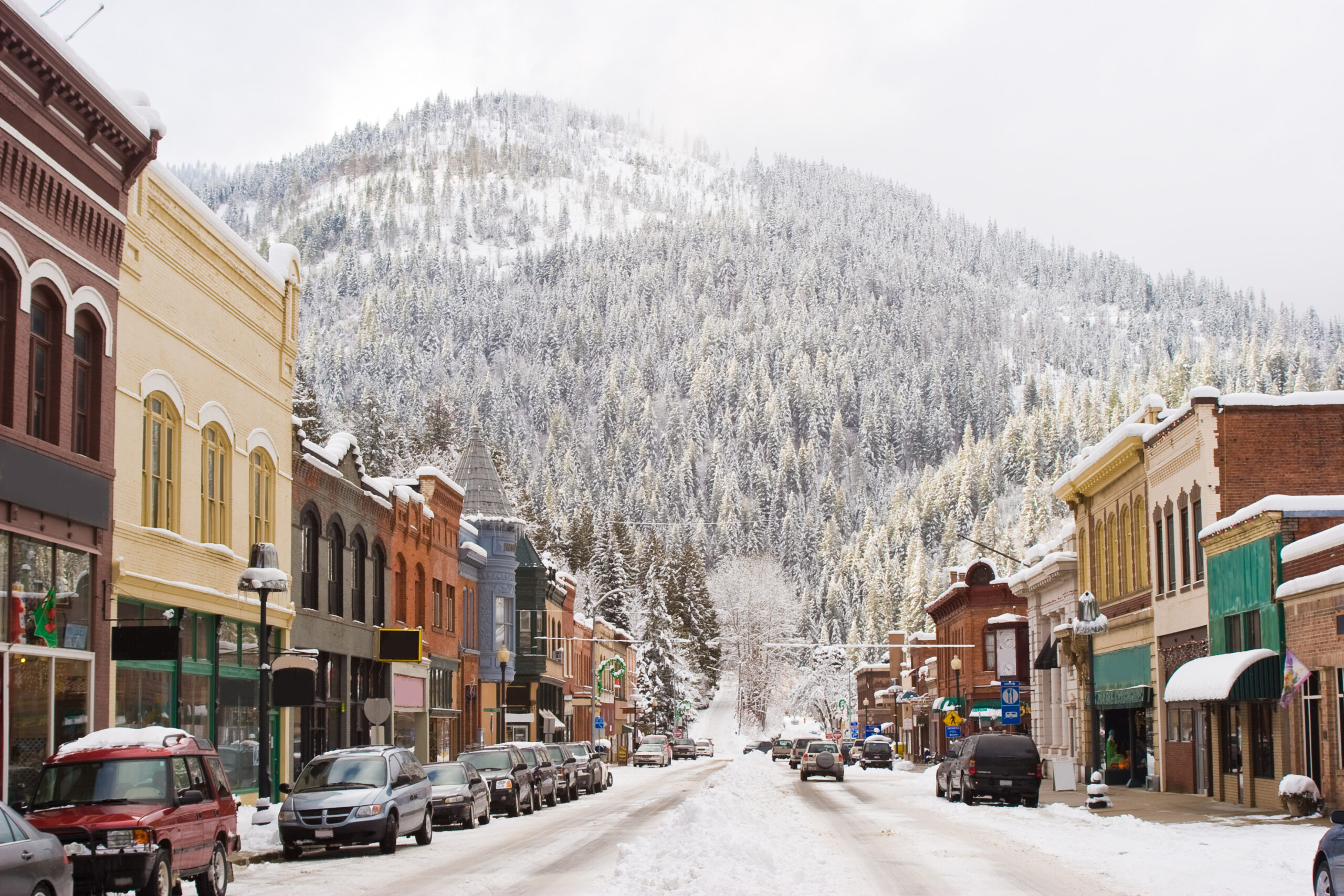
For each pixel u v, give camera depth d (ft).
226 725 100.73
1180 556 123.75
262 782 83.41
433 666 163.73
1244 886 55.06
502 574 197.67
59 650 73.97
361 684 136.15
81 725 76.69
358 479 135.13
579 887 57.16
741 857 62.85
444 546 171.63
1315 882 47.14
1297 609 95.20
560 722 230.68
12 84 69.46
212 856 54.60
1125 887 55.67
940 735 270.26
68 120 75.61
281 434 114.01
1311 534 99.35
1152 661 132.36
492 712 196.54
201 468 97.04
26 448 70.38
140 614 85.81
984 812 107.55
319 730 122.83
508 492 400.88
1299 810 90.27
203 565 96.17
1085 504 159.22
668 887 54.08
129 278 84.64
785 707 507.71
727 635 506.07
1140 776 140.05
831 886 55.36
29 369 72.38
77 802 51.01
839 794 141.59
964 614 239.71
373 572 140.77
